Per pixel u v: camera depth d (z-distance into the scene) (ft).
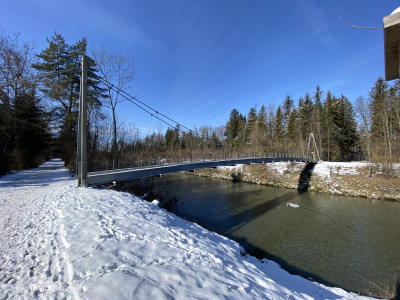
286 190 83.92
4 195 28.27
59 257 11.03
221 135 256.73
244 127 179.42
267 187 90.27
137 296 7.54
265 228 43.29
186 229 20.59
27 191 31.35
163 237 14.98
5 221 17.29
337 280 26.96
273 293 10.14
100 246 11.93
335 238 39.11
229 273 11.33
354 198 69.77
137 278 8.73
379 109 91.25
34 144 83.25
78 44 71.31
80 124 32.86
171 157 74.43
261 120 166.09
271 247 35.40
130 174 38.29
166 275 9.40
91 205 21.16
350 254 33.42
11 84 57.31
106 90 66.23
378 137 95.76
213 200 65.36
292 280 17.79
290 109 165.37
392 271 28.94
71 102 71.51
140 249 12.09
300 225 45.24
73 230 14.30
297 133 140.15
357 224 46.09
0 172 53.31
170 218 22.98
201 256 12.84
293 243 36.96
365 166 85.51
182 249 13.33
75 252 11.25
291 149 134.31
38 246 12.60
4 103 59.62
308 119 139.33
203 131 245.86
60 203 22.09
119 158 62.13
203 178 116.98
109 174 35.45
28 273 9.82
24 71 63.82
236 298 8.55
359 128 108.99
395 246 36.19
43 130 81.15
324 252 33.99
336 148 121.08
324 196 73.05
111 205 21.79
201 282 9.34
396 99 86.43
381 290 24.72
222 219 48.08
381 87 106.83
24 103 66.28
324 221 47.80
